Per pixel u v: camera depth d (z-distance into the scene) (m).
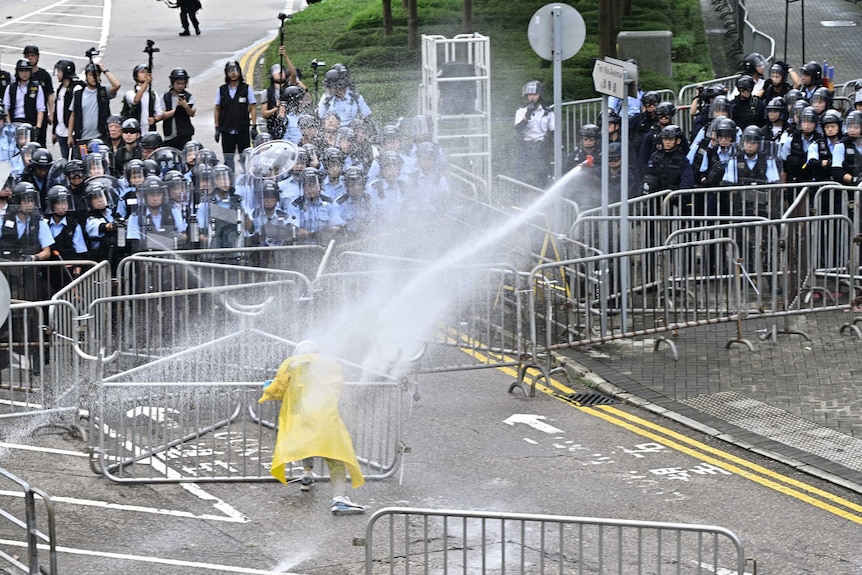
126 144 36.97
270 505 22.56
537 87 42.75
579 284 29.70
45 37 75.19
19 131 36.62
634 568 19.86
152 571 19.95
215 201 32.09
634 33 57.84
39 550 20.70
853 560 20.16
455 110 44.09
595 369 29.39
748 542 20.77
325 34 70.06
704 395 27.64
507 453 24.83
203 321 29.03
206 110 55.97
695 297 30.23
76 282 26.64
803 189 32.97
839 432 25.48
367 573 17.44
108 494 23.06
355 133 36.56
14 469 24.12
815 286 32.66
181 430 24.09
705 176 35.88
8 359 27.88
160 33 76.25
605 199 31.27
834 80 57.94
